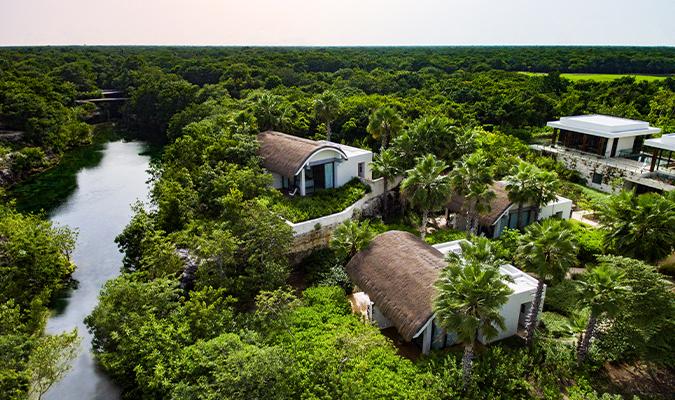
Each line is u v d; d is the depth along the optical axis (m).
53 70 114.19
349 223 32.62
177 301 28.14
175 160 46.06
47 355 20.77
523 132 70.25
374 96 73.06
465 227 41.59
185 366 19.52
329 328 25.55
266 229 29.69
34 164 66.12
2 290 28.22
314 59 134.88
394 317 24.80
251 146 44.34
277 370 18.25
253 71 105.75
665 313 23.66
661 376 24.50
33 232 32.97
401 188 36.72
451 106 73.25
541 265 22.88
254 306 29.06
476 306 20.11
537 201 34.97
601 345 25.52
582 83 93.12
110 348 24.23
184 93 90.75
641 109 74.50
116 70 131.50
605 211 32.50
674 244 29.88
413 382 21.77
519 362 23.91
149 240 32.16
